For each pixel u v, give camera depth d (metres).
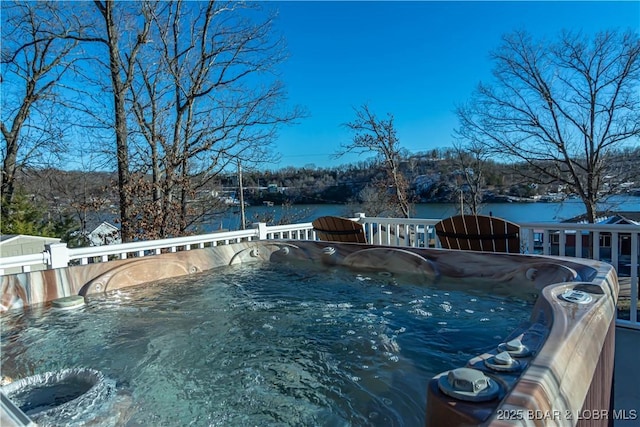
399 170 15.02
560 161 11.06
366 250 4.05
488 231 3.72
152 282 3.78
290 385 1.86
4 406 0.85
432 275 3.55
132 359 2.21
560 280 2.71
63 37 8.09
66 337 2.54
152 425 1.58
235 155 9.18
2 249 7.72
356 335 2.40
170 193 8.36
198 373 2.02
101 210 8.16
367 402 1.66
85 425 1.57
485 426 0.85
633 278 2.98
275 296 3.33
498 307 2.78
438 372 1.87
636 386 2.71
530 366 1.13
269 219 12.23
